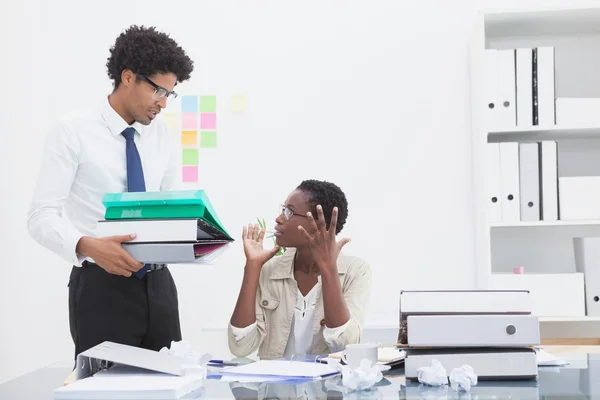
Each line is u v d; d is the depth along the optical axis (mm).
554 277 2568
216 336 2979
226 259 2996
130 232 1283
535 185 2633
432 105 2955
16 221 3084
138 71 1670
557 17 2711
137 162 1776
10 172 3098
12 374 3061
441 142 2943
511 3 2941
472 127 2908
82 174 1751
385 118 2973
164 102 1748
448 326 1116
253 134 3023
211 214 1351
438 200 2932
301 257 1745
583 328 2799
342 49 3006
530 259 2893
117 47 1719
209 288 2996
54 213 1635
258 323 1688
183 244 1262
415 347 1152
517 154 2648
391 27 2988
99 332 1664
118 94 1762
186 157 3033
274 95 3025
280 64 3029
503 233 2916
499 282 2594
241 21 3055
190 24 3070
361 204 2961
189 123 3039
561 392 1010
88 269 1684
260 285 1746
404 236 2936
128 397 979
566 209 2607
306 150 2998
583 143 2891
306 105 3010
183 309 3000
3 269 3076
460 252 2906
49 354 3061
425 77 2963
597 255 2557
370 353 1188
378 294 2930
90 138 1742
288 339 1717
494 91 2684
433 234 2924
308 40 3023
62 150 1689
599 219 2592
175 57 1685
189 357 1255
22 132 3105
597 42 2926
